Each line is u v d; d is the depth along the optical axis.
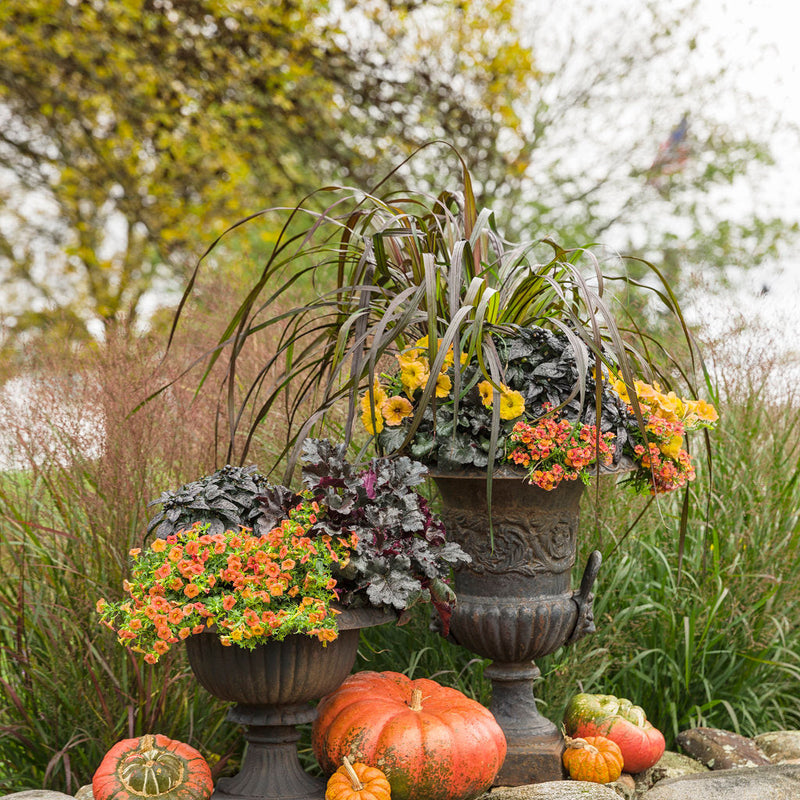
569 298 2.60
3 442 2.72
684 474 2.52
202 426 2.98
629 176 10.12
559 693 2.86
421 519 2.11
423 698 2.30
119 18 7.29
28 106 7.95
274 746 2.15
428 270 2.16
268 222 7.53
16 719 2.63
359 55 8.23
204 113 7.82
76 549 2.71
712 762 2.69
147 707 2.50
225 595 1.92
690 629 3.12
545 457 2.23
